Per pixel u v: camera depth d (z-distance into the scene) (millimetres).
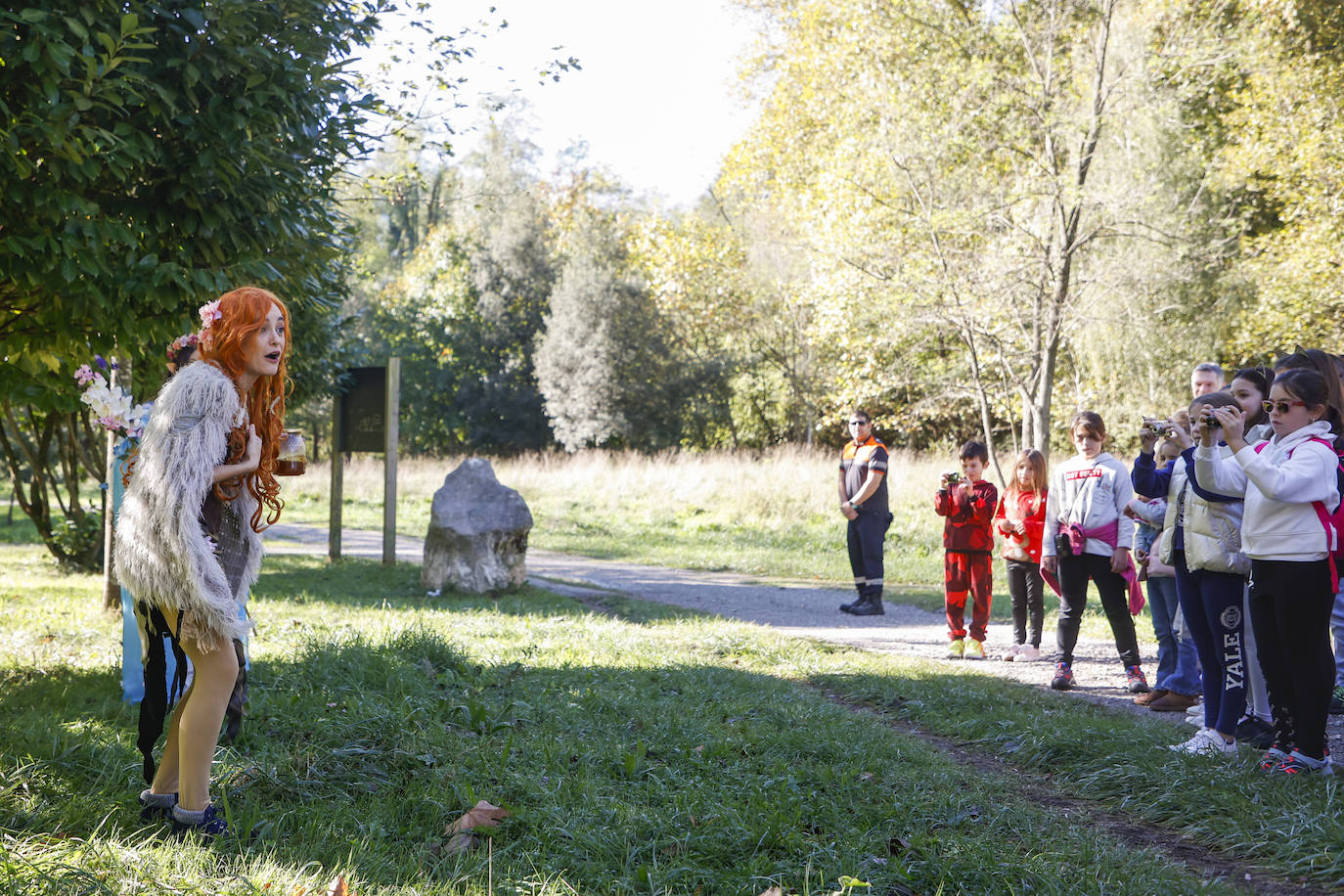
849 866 3020
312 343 11844
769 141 31859
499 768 3842
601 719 4918
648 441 37938
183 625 2951
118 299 5785
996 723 5246
